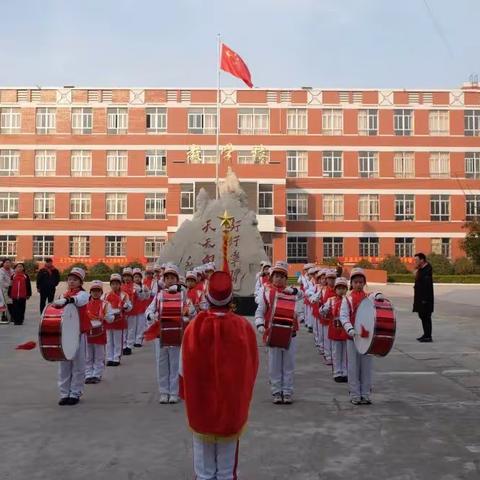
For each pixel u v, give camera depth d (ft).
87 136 161.89
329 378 34.01
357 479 17.81
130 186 160.86
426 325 47.52
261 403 27.53
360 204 162.20
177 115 161.58
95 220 160.35
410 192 162.30
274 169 150.82
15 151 161.89
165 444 21.21
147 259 159.53
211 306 14.87
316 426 23.52
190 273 32.42
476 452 20.25
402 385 31.27
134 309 44.47
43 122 162.61
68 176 161.27
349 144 162.20
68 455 20.02
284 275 27.84
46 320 25.55
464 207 162.30
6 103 162.30
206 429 14.24
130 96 162.20
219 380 14.19
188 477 17.99
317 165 161.58
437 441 21.47
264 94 161.89
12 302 59.98
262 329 27.12
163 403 27.58
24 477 18.02
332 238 161.07
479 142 163.02
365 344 26.13
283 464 19.08
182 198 151.02
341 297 32.42
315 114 162.61
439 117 163.63
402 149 162.71
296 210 160.76
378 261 158.30
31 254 159.63
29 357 40.70
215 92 161.79
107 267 148.97
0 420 24.45
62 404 27.17
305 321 56.95
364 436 22.12
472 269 148.97
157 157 161.48
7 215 160.66
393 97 163.32
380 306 26.03
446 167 162.81
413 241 161.79
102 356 32.96
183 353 14.49
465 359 39.40
